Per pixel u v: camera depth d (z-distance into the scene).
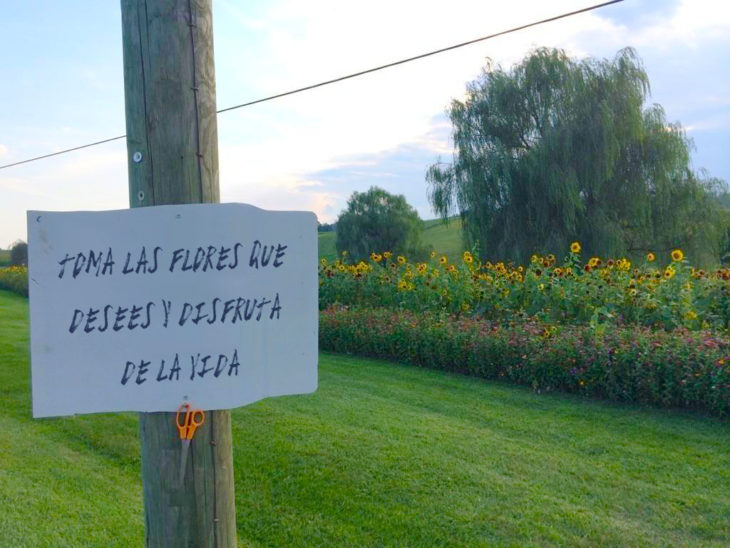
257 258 2.06
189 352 2.03
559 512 3.95
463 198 22.77
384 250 46.88
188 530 2.07
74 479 4.62
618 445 5.16
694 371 6.08
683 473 4.56
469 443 5.19
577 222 21.55
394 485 4.36
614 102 21.69
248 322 2.06
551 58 22.05
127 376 2.01
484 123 23.08
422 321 9.10
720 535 3.66
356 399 6.74
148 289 2.01
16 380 7.79
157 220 2.00
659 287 8.35
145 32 2.01
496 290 9.91
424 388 7.28
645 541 3.60
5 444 5.34
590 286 8.71
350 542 3.69
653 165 21.92
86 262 1.99
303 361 2.12
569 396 6.76
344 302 12.42
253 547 3.71
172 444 2.05
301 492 4.32
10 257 32.56
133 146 2.05
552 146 21.11
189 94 2.03
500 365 7.65
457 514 3.94
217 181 2.13
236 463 4.83
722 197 22.88
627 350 6.49
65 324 1.98
